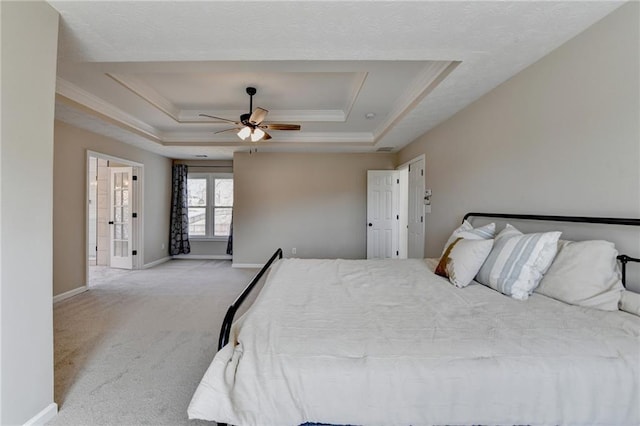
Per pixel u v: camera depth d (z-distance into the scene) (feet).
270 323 4.10
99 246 19.45
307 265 8.32
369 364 3.30
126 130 13.56
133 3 4.92
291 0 4.87
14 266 4.48
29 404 4.70
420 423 3.22
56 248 12.03
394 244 18.67
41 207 4.88
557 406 3.21
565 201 6.05
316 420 3.25
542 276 5.33
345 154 19.07
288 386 3.23
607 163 5.17
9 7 4.37
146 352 7.54
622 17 4.91
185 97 12.28
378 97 11.11
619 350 3.42
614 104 5.05
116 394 5.80
